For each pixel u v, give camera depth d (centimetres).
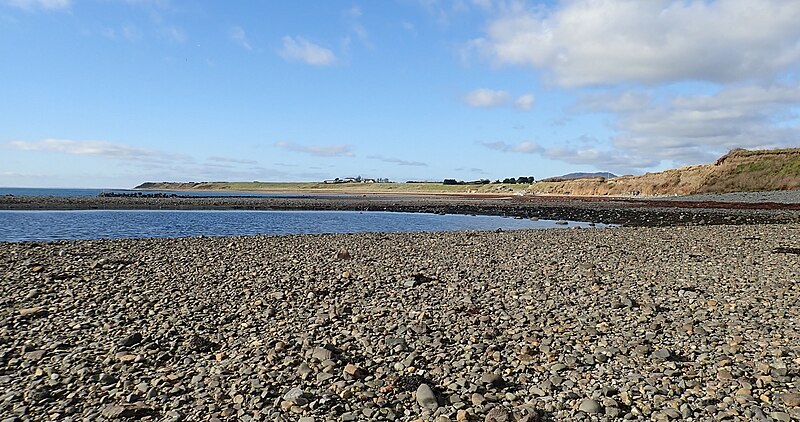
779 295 1239
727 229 2958
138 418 645
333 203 7738
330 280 1445
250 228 3766
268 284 1388
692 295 1253
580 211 5497
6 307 1127
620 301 1188
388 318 1073
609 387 720
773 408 653
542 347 887
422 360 835
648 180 11181
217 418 638
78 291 1280
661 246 2209
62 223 3800
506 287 1363
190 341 921
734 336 941
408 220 4681
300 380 756
